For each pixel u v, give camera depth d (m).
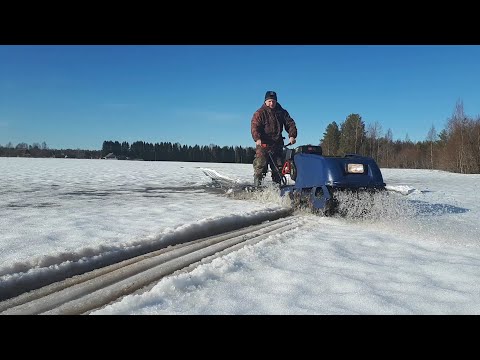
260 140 8.48
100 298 2.41
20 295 2.45
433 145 53.59
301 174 6.39
